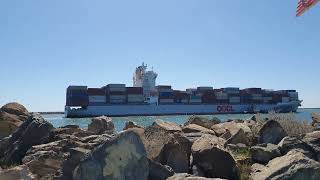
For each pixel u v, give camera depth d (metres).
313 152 12.23
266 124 15.26
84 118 112.00
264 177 9.59
